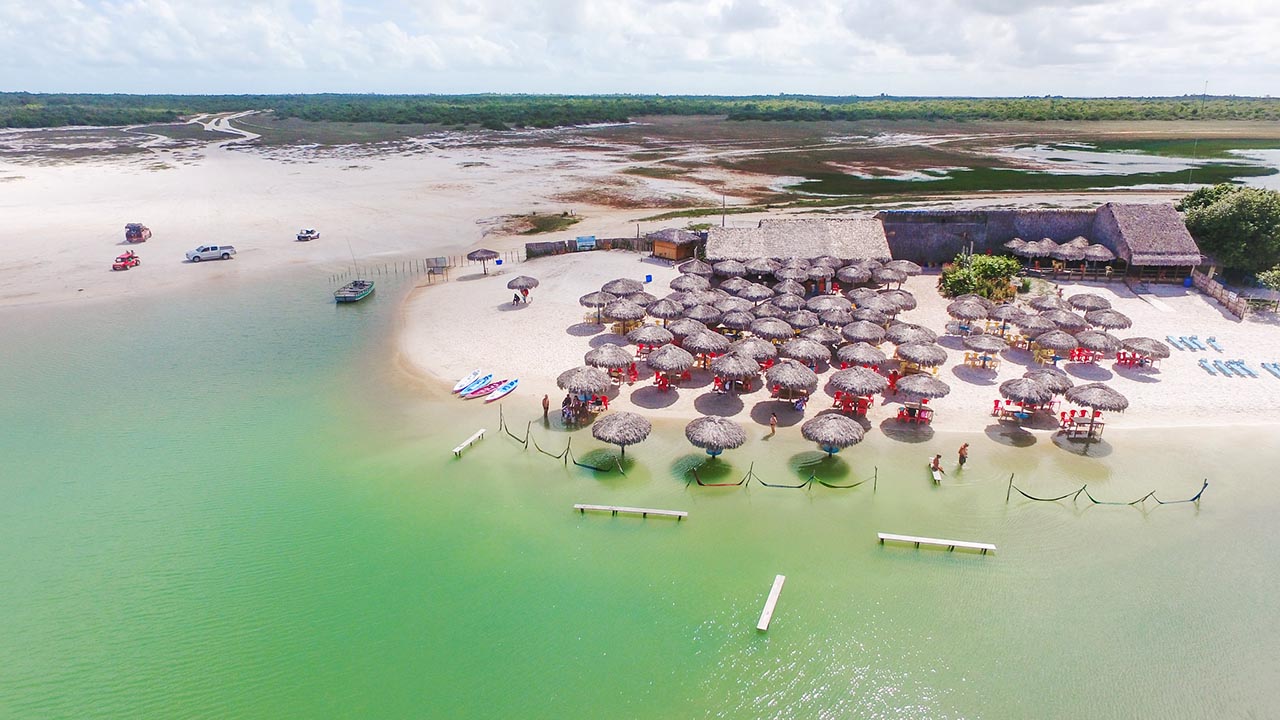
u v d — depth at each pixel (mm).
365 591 22062
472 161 120688
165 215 78375
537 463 29078
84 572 23156
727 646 19688
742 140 155125
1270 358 36031
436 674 19000
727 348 36125
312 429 32219
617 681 18688
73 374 38656
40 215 77188
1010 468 27703
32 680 19047
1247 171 102500
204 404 34844
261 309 49312
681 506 25938
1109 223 50844
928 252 55594
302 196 89812
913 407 31047
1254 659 19016
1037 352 37250
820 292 49938
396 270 59094
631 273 53500
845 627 20203
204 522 25625
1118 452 28562
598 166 114312
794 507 25703
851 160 120438
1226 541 23484
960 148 137500
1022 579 21969
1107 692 18141
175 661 19609
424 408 34031
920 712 17703
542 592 21859
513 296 50000
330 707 18109
